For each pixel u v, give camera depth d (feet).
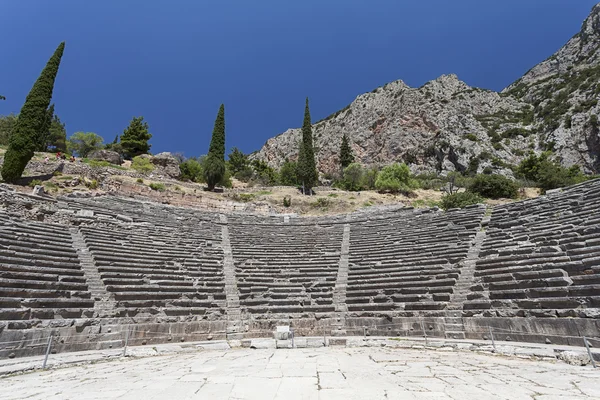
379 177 168.86
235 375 25.16
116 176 116.37
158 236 76.02
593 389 20.26
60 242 57.88
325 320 55.77
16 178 89.76
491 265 52.80
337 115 450.71
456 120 333.21
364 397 18.70
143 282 54.85
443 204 123.24
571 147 262.47
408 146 324.60
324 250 79.51
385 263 67.62
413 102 356.79
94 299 47.03
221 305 56.90
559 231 53.11
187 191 124.16
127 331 41.45
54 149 189.06
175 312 51.88
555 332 39.09
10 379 26.03
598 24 446.19
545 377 24.04
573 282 41.34
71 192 91.40
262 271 68.69
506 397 18.58
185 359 35.01
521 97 419.74
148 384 22.45
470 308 47.98
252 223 99.86
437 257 62.54
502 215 72.69
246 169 237.86
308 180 158.61
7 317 37.29
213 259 71.00
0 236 50.26
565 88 341.62
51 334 39.27
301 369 27.48
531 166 185.47
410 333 50.42
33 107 95.35
